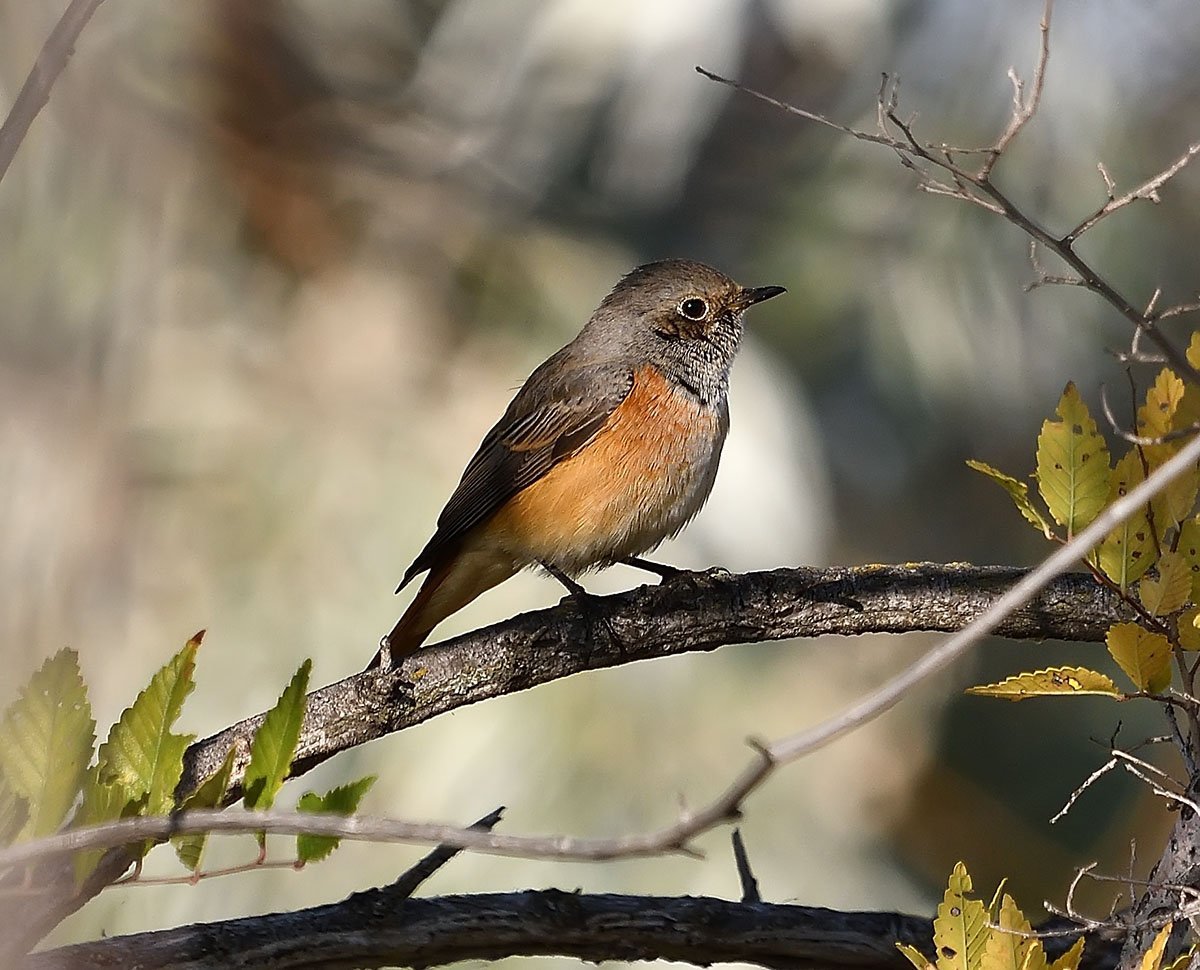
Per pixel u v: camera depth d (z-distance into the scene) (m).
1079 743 15.81
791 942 5.74
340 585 11.86
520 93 13.96
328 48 13.62
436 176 13.59
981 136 13.98
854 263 14.84
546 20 13.89
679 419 8.78
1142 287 14.51
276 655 11.63
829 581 6.84
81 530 11.24
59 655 4.76
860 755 14.77
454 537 8.96
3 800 4.64
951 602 6.75
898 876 14.01
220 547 11.75
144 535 11.53
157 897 11.55
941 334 14.78
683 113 13.91
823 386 15.04
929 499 15.43
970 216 14.59
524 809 12.16
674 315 8.91
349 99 13.52
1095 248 14.44
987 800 15.53
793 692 13.85
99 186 11.58
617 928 5.67
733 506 12.69
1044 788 15.69
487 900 5.62
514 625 6.82
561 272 13.23
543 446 8.67
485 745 12.25
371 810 12.03
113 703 11.09
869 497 15.21
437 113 13.98
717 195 14.82
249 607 11.68
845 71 14.45
